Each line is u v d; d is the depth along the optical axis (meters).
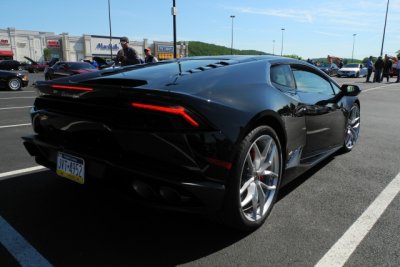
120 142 2.29
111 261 2.25
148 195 2.29
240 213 2.42
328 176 3.90
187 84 2.42
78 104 2.49
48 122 2.75
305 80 3.58
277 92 2.90
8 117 7.59
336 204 3.15
